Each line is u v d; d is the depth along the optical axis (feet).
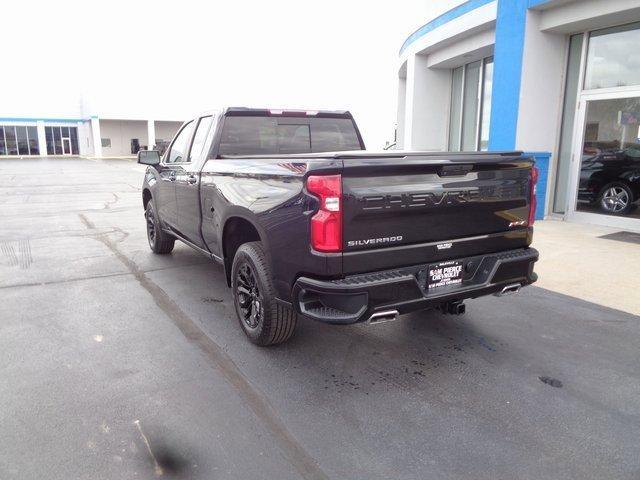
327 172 9.84
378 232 10.46
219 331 14.39
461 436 9.52
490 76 41.68
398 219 10.66
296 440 9.32
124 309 16.12
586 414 10.30
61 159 147.13
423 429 9.73
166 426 9.68
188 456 8.80
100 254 23.84
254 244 12.98
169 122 175.11
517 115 31.42
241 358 12.69
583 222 31.09
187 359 12.57
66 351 12.97
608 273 20.26
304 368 12.21
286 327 12.59
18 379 11.44
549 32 30.66
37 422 9.74
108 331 14.32
